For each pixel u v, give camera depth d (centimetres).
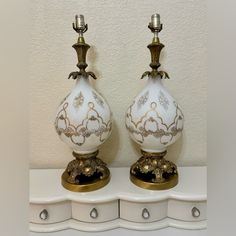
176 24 75
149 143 67
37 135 79
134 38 75
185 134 80
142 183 70
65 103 66
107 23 74
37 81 76
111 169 80
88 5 73
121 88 77
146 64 76
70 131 65
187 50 76
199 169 80
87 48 66
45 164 81
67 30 74
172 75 77
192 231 69
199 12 74
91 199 67
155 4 74
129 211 69
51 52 75
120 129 80
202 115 79
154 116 65
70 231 69
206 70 77
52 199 67
